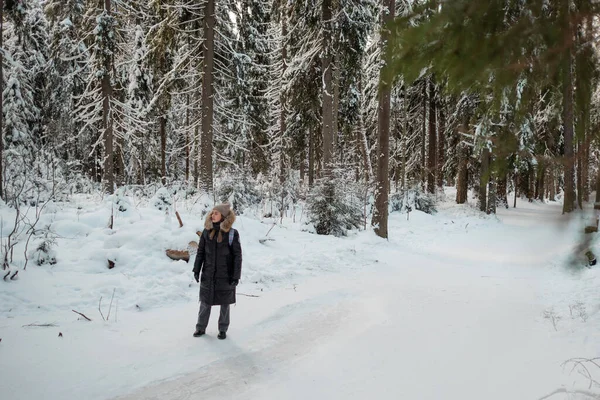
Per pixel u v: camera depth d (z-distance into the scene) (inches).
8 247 249.4
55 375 146.1
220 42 582.9
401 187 815.7
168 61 682.2
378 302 245.6
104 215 360.8
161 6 541.6
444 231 619.8
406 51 81.9
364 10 566.9
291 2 583.5
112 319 203.9
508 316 207.0
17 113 701.3
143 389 140.7
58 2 629.3
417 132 1011.3
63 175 632.4
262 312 226.2
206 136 565.0
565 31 71.7
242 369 157.2
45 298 216.8
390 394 134.5
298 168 1159.6
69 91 761.0
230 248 193.9
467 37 76.1
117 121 626.5
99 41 570.9
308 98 652.1
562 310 206.8
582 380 128.1
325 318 218.1
